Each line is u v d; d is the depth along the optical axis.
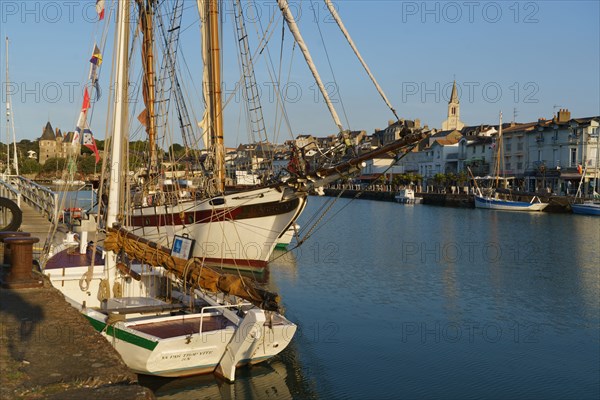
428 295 20.39
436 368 12.54
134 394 5.02
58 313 8.38
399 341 14.55
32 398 5.09
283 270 25.56
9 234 11.88
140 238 10.63
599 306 18.83
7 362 6.15
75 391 5.18
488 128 107.94
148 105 23.91
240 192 20.27
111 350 6.72
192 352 10.20
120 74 11.91
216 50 22.38
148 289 13.06
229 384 10.52
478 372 12.31
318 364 12.60
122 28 11.91
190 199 22.08
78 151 19.05
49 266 13.32
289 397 10.54
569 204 68.75
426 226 51.25
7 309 8.54
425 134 13.71
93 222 22.52
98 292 11.86
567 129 77.50
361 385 11.39
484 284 22.53
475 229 48.19
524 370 12.50
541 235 42.72
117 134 11.91
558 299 19.91
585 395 11.10
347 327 15.86
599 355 13.63
